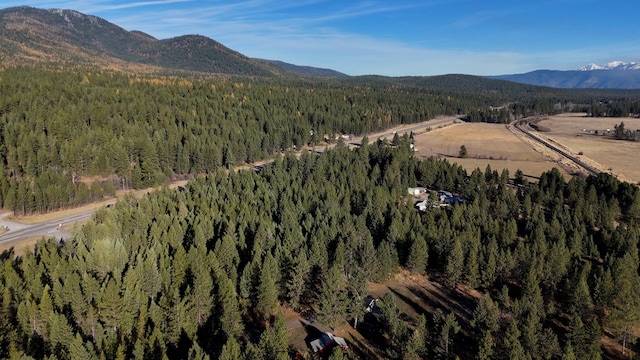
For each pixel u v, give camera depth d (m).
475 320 52.59
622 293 57.31
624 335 54.72
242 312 58.25
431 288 71.38
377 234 84.75
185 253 64.44
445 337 48.19
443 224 82.94
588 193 106.88
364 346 54.06
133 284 54.78
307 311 62.50
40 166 121.25
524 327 48.16
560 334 58.09
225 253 66.31
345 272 71.00
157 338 44.84
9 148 121.94
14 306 52.91
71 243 73.69
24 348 47.69
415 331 49.75
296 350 52.16
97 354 44.50
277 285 63.47
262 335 44.78
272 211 93.00
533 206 102.94
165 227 77.06
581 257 79.88
